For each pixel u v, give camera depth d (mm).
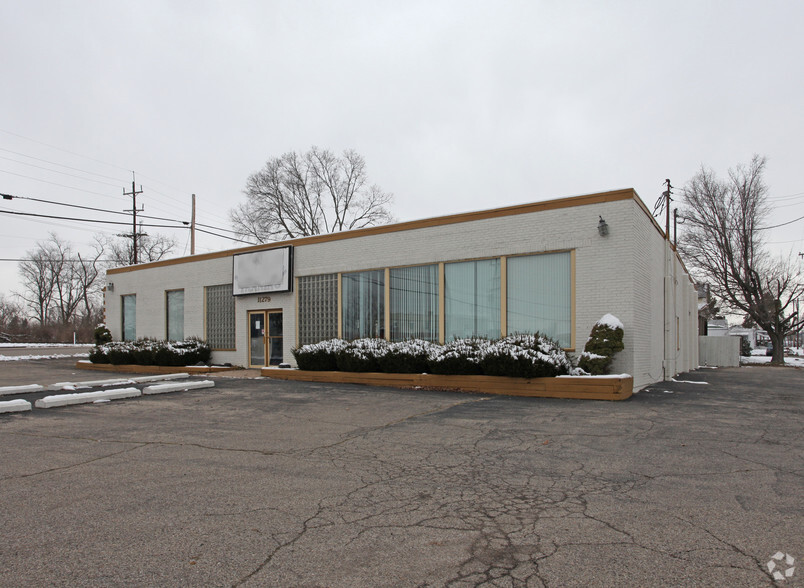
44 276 66000
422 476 5645
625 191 12523
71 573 3436
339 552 3758
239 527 4215
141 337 24328
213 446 7059
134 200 43031
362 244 17016
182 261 22656
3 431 8047
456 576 3400
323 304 18062
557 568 3502
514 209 13984
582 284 12961
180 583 3303
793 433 7703
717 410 9820
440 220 15281
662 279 17016
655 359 15344
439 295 15266
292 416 9359
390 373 14125
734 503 4723
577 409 9930
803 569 3457
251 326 20250
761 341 73750
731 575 3381
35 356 29703
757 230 35094
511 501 4836
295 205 43844
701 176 36094
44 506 4703
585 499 4875
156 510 4602
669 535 4023
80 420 8977
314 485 5332
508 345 12367
